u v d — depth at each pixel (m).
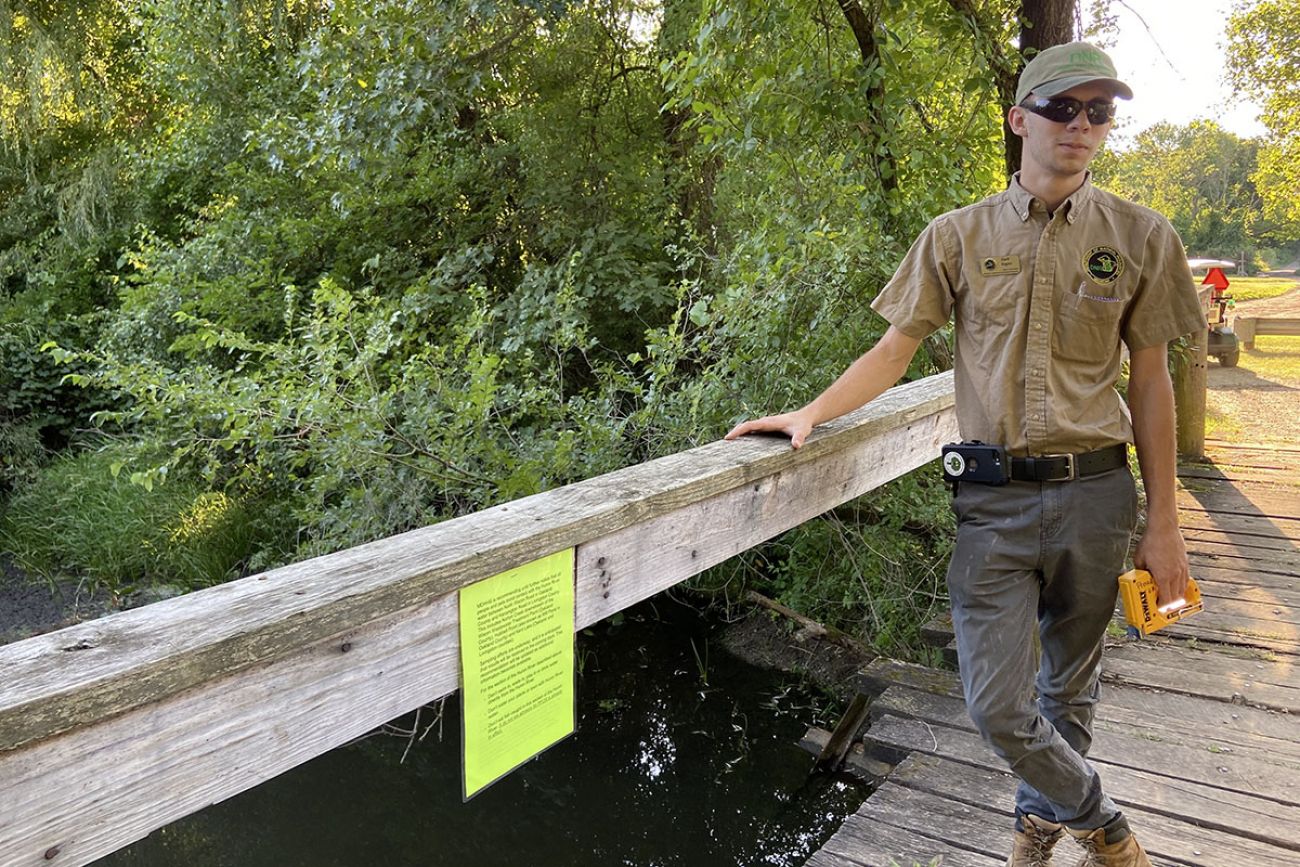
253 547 6.96
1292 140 17.88
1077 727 1.92
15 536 7.89
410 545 1.42
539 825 4.04
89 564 7.31
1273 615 3.99
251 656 1.06
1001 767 2.85
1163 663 3.54
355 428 4.48
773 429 2.31
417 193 7.57
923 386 3.38
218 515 7.23
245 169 8.66
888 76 4.89
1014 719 1.70
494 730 1.48
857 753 3.45
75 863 0.93
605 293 6.96
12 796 0.88
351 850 3.95
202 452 5.29
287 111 8.05
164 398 4.89
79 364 10.23
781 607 5.64
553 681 1.60
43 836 0.90
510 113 8.09
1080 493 1.73
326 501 6.11
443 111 6.98
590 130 7.94
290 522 6.82
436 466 4.86
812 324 4.71
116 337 8.56
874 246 4.79
